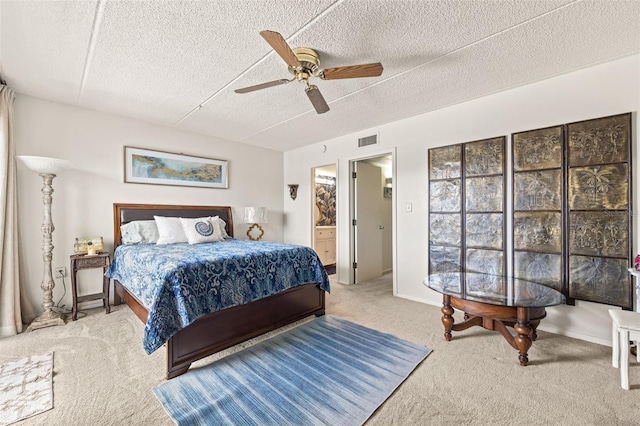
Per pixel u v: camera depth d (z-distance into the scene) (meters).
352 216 4.46
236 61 2.24
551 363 2.01
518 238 2.73
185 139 4.09
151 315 1.80
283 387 1.75
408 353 2.16
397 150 3.71
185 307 1.86
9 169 2.62
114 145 3.45
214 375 1.89
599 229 2.32
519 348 1.99
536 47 2.07
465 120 3.09
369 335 2.49
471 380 1.82
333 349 2.23
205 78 2.51
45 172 2.70
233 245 3.18
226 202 4.57
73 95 2.88
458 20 1.77
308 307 2.87
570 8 1.66
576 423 1.44
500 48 2.08
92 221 3.28
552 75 2.51
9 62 2.25
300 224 5.16
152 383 1.79
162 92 2.81
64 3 1.60
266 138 4.55
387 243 5.59
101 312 3.05
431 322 2.80
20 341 2.37
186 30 1.85
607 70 2.30
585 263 2.38
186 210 4.00
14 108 2.79
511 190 2.79
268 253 2.57
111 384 1.78
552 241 2.54
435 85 2.69
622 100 2.24
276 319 2.56
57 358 2.09
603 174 2.30
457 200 3.13
